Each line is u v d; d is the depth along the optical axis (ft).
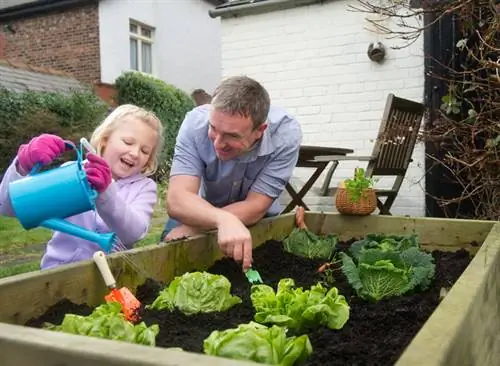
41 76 40.16
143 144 6.19
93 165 4.12
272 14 17.94
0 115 31.35
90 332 3.18
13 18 46.42
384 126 11.43
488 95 9.30
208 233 6.29
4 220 22.54
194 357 1.91
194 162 6.98
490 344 4.03
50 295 3.97
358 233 8.33
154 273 5.18
